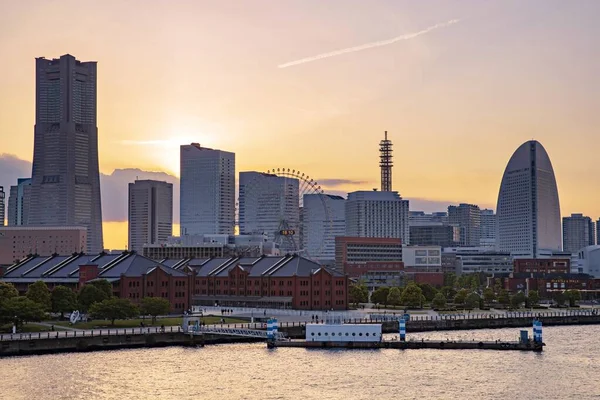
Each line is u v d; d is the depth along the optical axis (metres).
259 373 178.62
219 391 161.75
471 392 162.00
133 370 180.50
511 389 164.62
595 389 165.25
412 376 176.50
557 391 163.38
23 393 158.00
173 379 171.88
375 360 196.50
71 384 165.88
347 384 168.25
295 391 162.12
